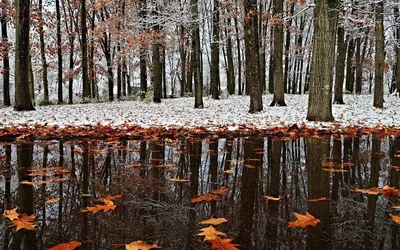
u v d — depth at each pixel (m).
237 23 26.08
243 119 9.98
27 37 12.69
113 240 1.48
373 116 11.48
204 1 19.58
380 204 2.08
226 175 2.97
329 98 8.87
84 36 20.48
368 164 3.53
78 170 3.16
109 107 15.73
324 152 4.35
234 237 1.54
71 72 21.05
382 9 13.27
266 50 26.80
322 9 8.45
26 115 10.98
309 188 2.50
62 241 1.47
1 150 4.42
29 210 1.93
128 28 16.50
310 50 28.72
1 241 1.47
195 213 1.89
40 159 3.75
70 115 11.35
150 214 1.87
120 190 2.42
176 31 21.73
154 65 18.28
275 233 1.59
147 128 7.12
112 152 4.31
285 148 4.70
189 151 4.43
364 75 40.97
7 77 18.94
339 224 1.71
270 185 2.59
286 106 14.83
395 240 1.51
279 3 14.39
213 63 20.84
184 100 20.45
